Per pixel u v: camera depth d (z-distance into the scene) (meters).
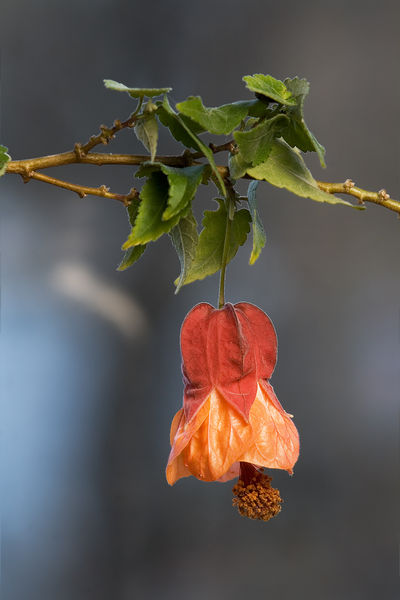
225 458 0.54
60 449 1.31
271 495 0.55
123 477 1.30
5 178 1.34
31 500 1.29
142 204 0.54
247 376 0.55
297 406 1.34
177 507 1.30
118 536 1.29
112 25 1.34
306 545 1.31
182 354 0.55
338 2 1.34
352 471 1.33
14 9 1.32
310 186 0.54
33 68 1.33
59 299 1.33
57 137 1.34
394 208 0.56
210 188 1.32
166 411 1.32
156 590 1.28
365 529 1.32
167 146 1.32
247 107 0.54
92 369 1.32
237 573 1.29
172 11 1.34
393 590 1.29
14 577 1.27
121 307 1.34
